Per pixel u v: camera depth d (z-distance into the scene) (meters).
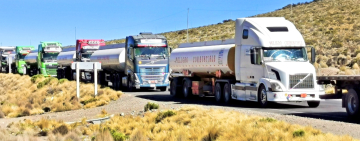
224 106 23.84
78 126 19.39
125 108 26.73
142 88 43.59
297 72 21.44
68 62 54.44
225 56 25.97
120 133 16.17
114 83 43.84
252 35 23.44
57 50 60.22
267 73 22.25
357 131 14.08
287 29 23.27
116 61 41.41
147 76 37.78
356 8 92.44
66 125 19.47
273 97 21.52
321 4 111.50
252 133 13.52
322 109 21.56
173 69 33.12
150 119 19.22
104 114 24.06
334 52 58.09
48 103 35.09
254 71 23.33
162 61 38.03
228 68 25.89
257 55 22.66
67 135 16.42
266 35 22.80
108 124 19.19
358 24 75.81
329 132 13.80
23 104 35.28
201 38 95.62
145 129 16.91
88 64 34.62
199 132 14.76
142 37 38.09
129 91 39.78
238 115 17.77
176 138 14.32
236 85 24.95
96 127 18.59
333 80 19.20
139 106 26.28
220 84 27.09
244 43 24.20
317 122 16.06
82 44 49.66
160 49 38.22
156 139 14.94
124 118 20.19
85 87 39.53
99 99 32.72
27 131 18.59
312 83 21.56
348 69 41.22
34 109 31.55
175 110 20.38
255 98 23.11
